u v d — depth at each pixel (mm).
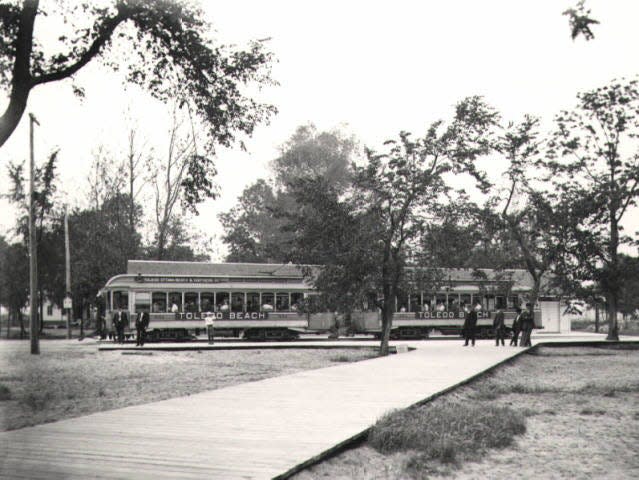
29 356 29906
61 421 11836
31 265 31500
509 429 12609
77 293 57062
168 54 16609
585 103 37781
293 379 18469
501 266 36031
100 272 48406
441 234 30156
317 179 30625
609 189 36656
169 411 12969
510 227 35844
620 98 37781
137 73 16922
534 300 34938
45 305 95188
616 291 39375
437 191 30141
